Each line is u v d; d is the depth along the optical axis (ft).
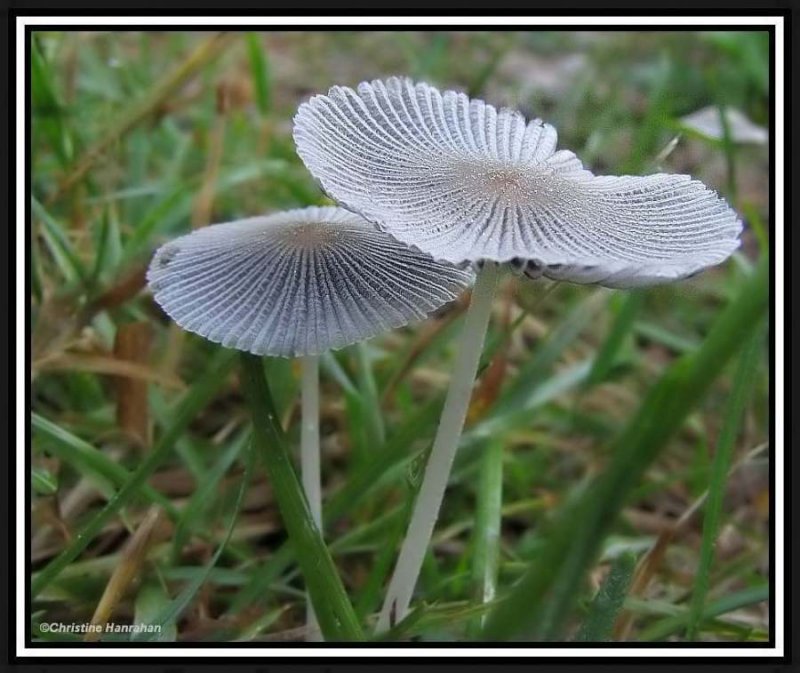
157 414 0.48
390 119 0.40
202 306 0.40
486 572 0.43
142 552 0.42
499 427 0.48
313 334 0.40
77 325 0.48
